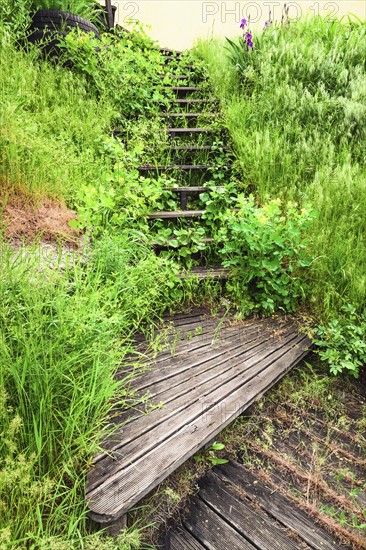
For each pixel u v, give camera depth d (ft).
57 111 12.50
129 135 14.83
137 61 17.30
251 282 10.16
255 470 6.01
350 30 19.70
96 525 4.79
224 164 14.15
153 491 5.46
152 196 11.39
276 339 8.57
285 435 6.72
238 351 8.08
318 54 16.70
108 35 18.75
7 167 9.54
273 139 14.25
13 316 5.87
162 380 7.09
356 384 7.95
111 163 12.53
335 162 12.96
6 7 14.53
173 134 15.42
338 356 7.97
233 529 5.09
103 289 7.80
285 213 11.57
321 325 8.93
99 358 6.21
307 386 7.70
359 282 8.95
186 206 12.49
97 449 5.46
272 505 5.44
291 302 9.53
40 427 4.91
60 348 5.76
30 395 5.34
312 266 9.72
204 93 18.38
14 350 5.84
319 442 6.58
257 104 15.92
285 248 9.52
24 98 11.92
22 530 4.46
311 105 14.69
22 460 4.44
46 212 9.47
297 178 12.50
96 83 14.93
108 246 8.64
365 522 5.22
